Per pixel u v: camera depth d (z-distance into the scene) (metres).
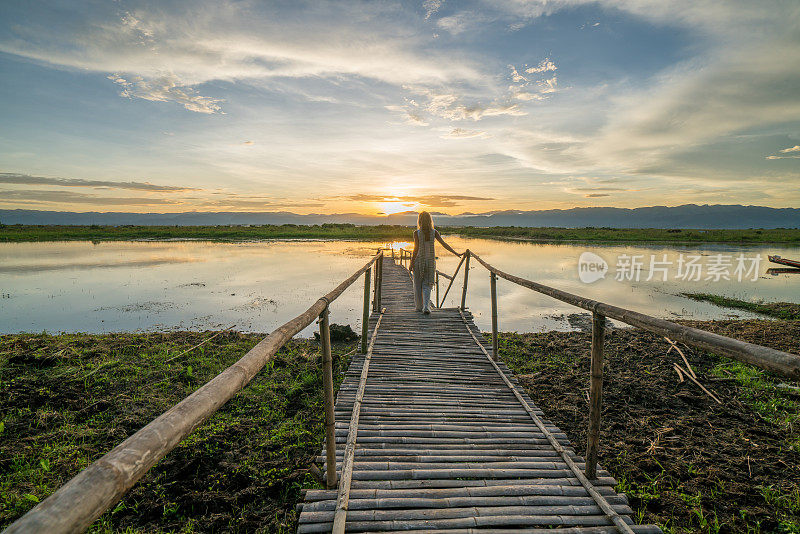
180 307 11.57
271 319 10.43
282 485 3.78
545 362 7.38
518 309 12.33
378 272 8.65
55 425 4.79
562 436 3.77
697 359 7.25
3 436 4.50
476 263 21.56
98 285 14.61
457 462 3.26
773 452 4.35
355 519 2.54
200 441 4.42
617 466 4.12
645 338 8.66
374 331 7.11
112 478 0.87
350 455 3.21
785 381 6.27
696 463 4.17
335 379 6.39
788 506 3.49
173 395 5.79
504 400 4.65
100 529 3.26
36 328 9.56
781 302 12.70
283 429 4.82
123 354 7.34
